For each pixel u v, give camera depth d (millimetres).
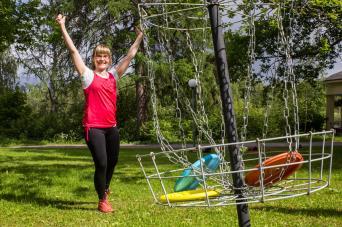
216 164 2447
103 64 5820
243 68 14844
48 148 25109
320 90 31750
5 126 35844
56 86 33062
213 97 25578
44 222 5414
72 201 6828
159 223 5129
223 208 5898
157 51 27031
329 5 10555
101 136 5809
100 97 5789
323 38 13609
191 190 2424
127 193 7492
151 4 2531
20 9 16375
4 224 5332
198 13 2754
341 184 8008
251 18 2389
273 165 2199
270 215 5418
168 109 28062
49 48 33156
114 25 30141
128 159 15555
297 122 2277
